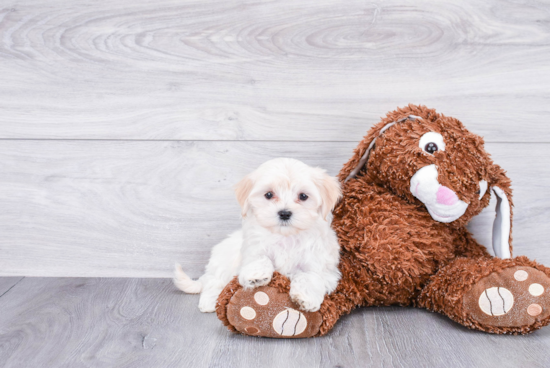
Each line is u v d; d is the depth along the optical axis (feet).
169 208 6.41
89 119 6.31
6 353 4.07
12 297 5.61
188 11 6.13
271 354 4.04
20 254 6.49
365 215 5.12
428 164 4.86
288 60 6.15
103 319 4.90
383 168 5.16
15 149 6.36
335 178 5.01
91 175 6.39
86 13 6.17
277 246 4.62
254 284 4.23
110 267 6.50
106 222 6.45
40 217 6.44
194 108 6.27
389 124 5.31
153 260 6.49
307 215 4.42
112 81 6.26
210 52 6.18
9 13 6.17
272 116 6.24
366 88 6.15
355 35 6.08
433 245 5.09
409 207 5.17
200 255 6.48
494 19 6.00
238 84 6.22
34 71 6.25
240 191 4.72
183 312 5.13
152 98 6.27
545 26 5.99
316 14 6.07
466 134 5.00
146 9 6.14
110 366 3.82
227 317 4.32
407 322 4.81
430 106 6.14
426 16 6.01
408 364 3.82
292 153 6.29
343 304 4.79
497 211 5.22
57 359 3.95
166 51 6.20
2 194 6.41
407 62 6.10
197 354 4.04
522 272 4.32
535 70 6.05
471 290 4.42
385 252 4.93
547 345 4.20
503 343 4.25
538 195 6.22
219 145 6.31
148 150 6.35
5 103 6.29
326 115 6.21
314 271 4.54
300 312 4.24
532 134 6.15
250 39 6.14
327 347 4.18
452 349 4.11
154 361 3.91
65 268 6.51
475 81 6.08
